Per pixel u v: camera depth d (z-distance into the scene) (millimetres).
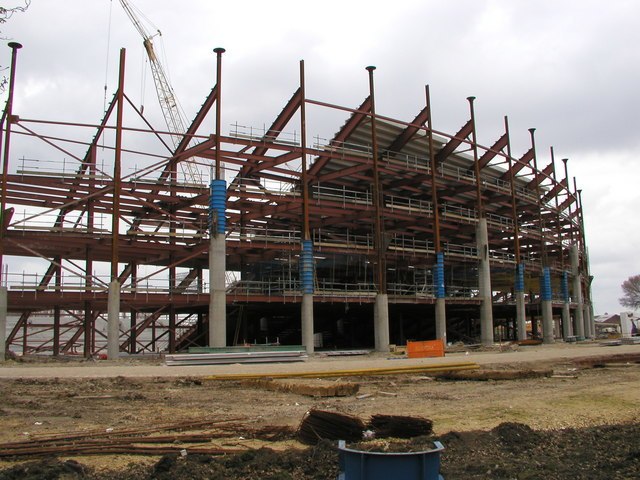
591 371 27656
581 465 10289
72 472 9461
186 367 27578
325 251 46375
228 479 9336
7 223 37656
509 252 72312
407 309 58312
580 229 84625
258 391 19906
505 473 9688
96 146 40812
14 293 36344
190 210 47125
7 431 12867
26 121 36438
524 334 59781
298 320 60156
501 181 63625
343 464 7734
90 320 44844
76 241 40188
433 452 6848
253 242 42188
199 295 40156
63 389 19828
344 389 18641
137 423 13766
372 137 47500
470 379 23688
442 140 54438
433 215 51969
